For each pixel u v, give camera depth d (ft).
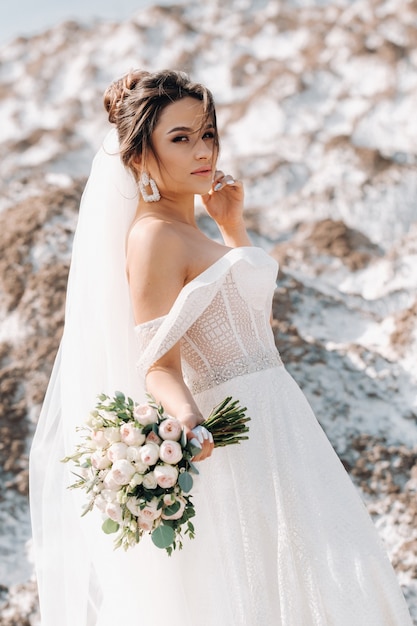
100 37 48.32
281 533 7.19
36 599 12.86
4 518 14.35
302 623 7.06
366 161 26.17
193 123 7.55
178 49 45.06
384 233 24.03
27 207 19.33
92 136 37.04
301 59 38.65
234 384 7.45
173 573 7.41
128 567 7.59
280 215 25.39
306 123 32.96
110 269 7.86
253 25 45.37
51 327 16.90
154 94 7.53
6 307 17.39
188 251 7.50
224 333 7.49
